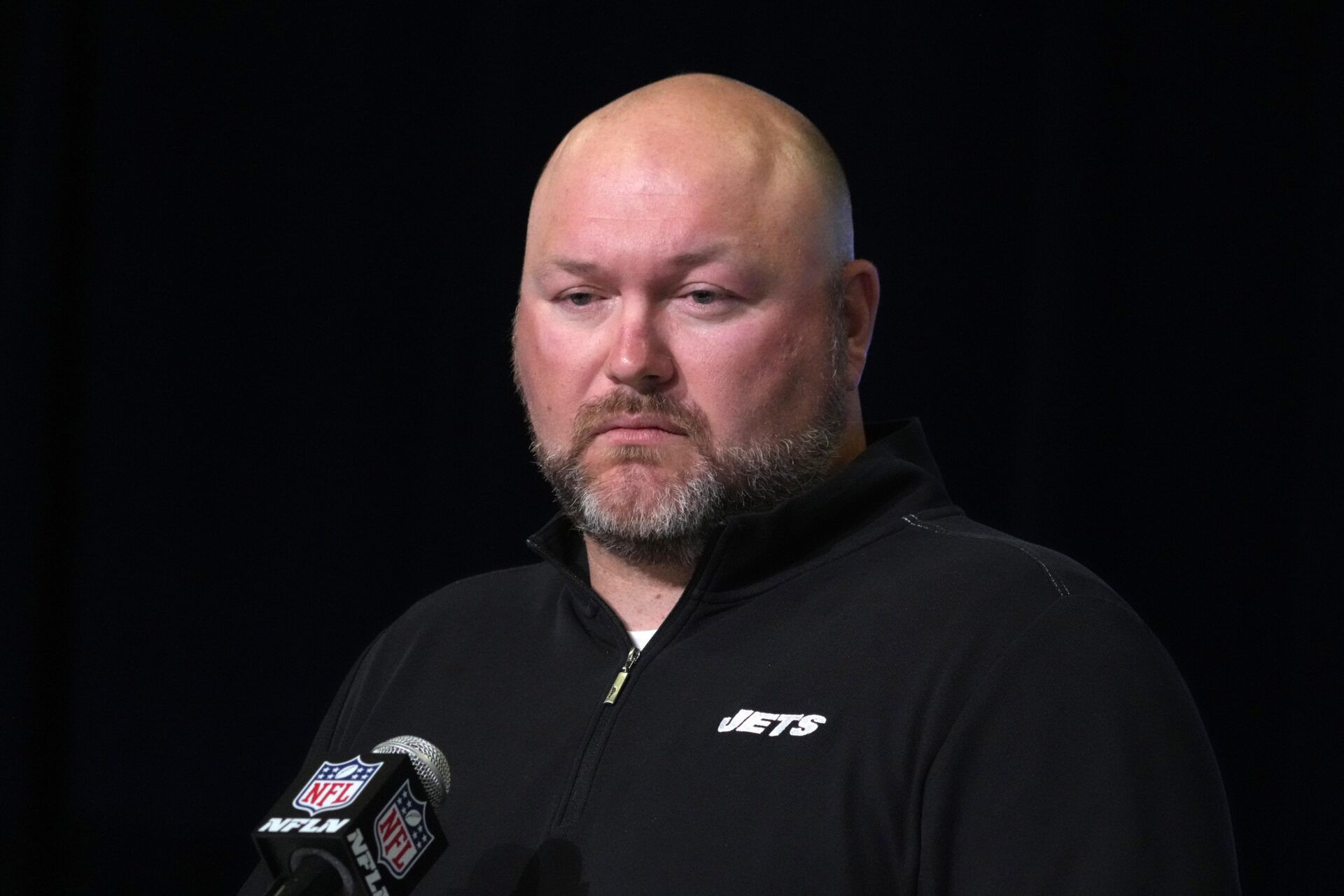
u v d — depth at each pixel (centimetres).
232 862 1114
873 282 592
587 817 501
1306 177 946
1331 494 920
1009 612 493
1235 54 965
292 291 1141
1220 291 962
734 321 539
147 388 1151
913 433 602
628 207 541
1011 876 441
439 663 600
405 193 1134
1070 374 968
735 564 538
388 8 1141
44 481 1134
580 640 572
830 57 1048
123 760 1135
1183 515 963
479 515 1113
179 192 1152
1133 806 443
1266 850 941
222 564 1137
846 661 502
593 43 1102
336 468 1129
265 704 1123
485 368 1118
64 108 1140
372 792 432
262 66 1152
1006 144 1011
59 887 1122
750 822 475
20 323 1129
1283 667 944
